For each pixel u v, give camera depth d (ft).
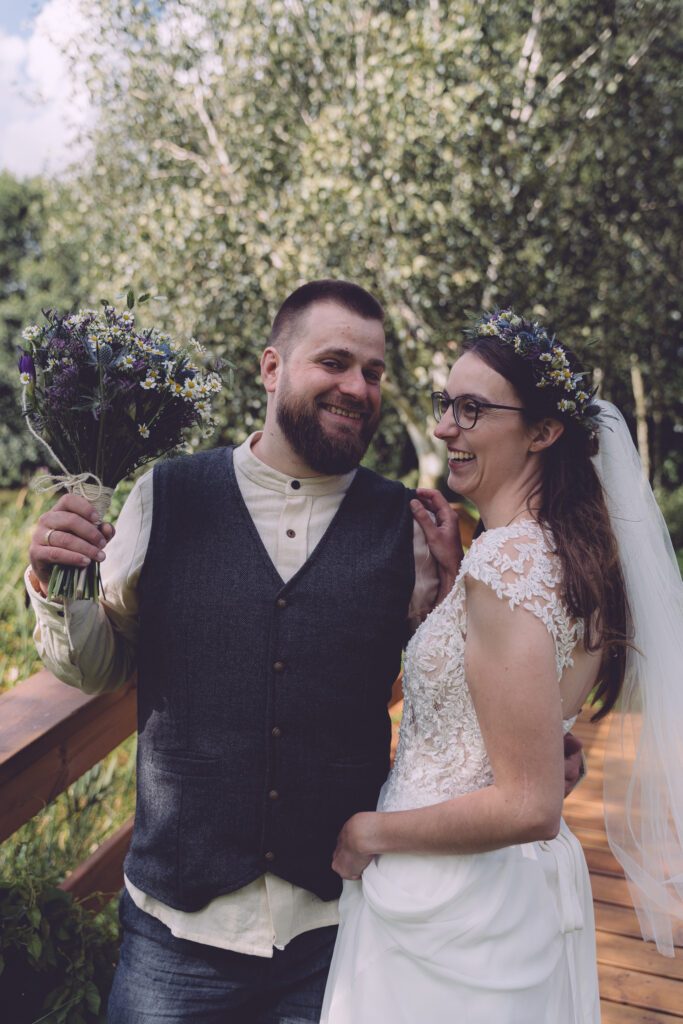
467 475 4.86
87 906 7.18
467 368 4.80
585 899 5.08
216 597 5.16
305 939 5.16
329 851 5.13
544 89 28.58
